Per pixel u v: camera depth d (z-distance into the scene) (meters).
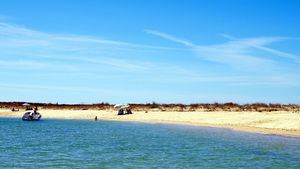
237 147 49.41
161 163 38.88
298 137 57.88
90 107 176.00
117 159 41.72
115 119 130.50
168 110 142.88
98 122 117.88
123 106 161.00
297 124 70.94
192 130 78.56
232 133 68.06
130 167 36.66
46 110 171.88
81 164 38.44
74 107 179.62
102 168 36.19
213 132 72.19
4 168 36.19
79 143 59.19
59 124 110.69
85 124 109.50
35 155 45.16
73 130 88.00
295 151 44.84
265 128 72.31
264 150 46.00
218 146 51.31
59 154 46.00
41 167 36.72
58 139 66.31
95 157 43.31
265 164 37.38
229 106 135.75
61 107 182.50
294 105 123.25
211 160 40.25
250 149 47.16
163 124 101.75
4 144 57.69
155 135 70.88
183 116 116.81
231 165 37.16
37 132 82.50
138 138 66.06
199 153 45.44
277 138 57.25
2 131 85.12
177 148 50.72
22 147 53.62
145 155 44.66
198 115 115.12
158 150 49.16
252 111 114.75
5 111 175.62
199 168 35.88
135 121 118.62
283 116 83.62
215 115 109.94
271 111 108.62
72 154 45.94
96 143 59.03
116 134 75.75
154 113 132.50
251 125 79.38
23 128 95.19
